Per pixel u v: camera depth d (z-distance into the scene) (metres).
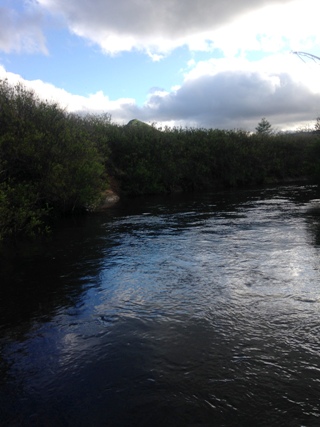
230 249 6.86
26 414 2.48
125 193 19.94
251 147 27.95
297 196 16.83
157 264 6.07
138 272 5.67
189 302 4.35
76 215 12.86
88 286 5.10
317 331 3.49
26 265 6.30
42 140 11.56
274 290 4.61
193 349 3.24
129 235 8.71
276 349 3.19
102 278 5.44
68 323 3.91
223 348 3.24
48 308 4.36
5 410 2.53
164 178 22.39
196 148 24.80
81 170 12.37
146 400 2.58
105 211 13.73
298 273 5.24
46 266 6.20
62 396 2.67
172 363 3.03
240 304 4.21
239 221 10.17
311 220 9.76
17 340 3.56
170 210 13.41
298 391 2.61
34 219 9.16
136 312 4.13
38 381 2.86
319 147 18.53
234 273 5.38
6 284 5.30
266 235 8.03
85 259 6.58
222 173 26.33
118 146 21.20
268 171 29.22
